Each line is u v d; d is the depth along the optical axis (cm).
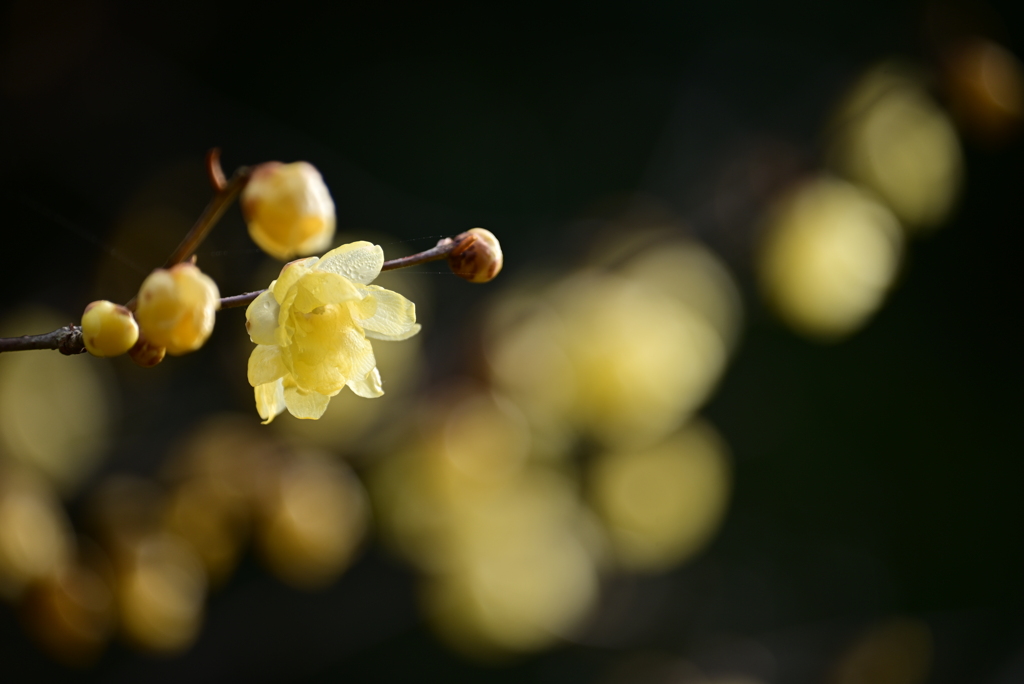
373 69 128
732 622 119
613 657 106
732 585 122
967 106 78
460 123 131
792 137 93
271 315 45
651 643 106
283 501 67
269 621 96
